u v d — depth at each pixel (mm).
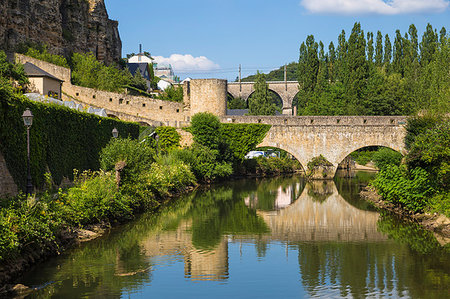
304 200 37969
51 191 25375
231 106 100562
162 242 21766
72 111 29750
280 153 90062
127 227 24891
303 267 17953
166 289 15305
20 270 15828
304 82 88938
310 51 88125
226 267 17938
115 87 79250
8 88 20844
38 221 17062
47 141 25641
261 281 16281
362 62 78812
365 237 23469
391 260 19000
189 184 46250
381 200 35219
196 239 22625
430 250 20625
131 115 65125
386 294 14922
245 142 58844
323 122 59375
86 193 23547
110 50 91812
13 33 61469
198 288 15328
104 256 18781
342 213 31125
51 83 50531
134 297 14445
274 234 24219
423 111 49312
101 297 14359
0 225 14969
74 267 17203
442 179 27219
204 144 53625
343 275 17016
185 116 69938
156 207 32625
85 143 32094
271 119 59125
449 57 64438
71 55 77562
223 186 49156
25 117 19609
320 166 57406
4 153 20641
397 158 52094
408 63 87375
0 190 19938
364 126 57281
